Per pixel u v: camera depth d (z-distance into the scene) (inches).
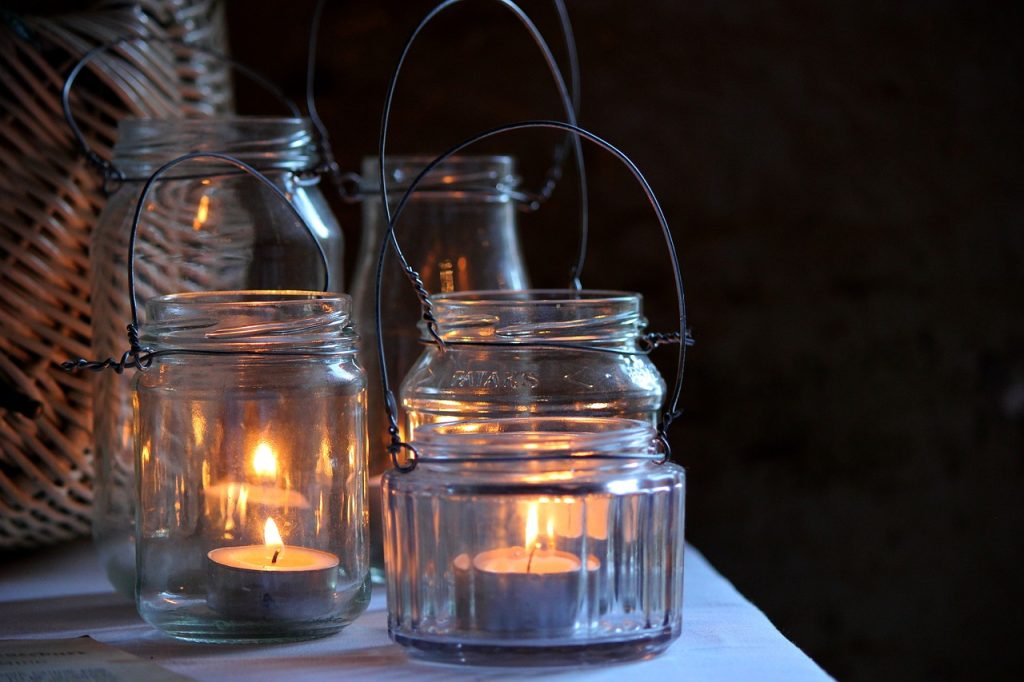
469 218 35.8
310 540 31.8
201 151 34.2
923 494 49.8
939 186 49.2
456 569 29.9
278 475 31.7
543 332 31.9
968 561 50.1
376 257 35.7
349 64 46.6
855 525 49.5
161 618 31.4
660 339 33.0
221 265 34.3
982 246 49.6
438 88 46.9
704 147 48.0
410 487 30.1
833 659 49.7
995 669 50.3
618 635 30.0
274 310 31.4
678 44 47.8
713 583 34.5
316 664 30.5
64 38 36.4
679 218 48.1
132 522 33.7
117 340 34.2
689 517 48.7
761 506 49.0
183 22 39.2
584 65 47.4
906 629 50.0
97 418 34.3
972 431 49.9
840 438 49.3
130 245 31.6
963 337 49.7
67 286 35.8
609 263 47.8
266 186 34.4
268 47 46.3
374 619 32.7
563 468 29.9
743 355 48.6
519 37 47.1
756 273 48.6
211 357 31.6
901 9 48.6
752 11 48.0
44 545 37.9
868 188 48.8
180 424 31.6
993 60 49.1
